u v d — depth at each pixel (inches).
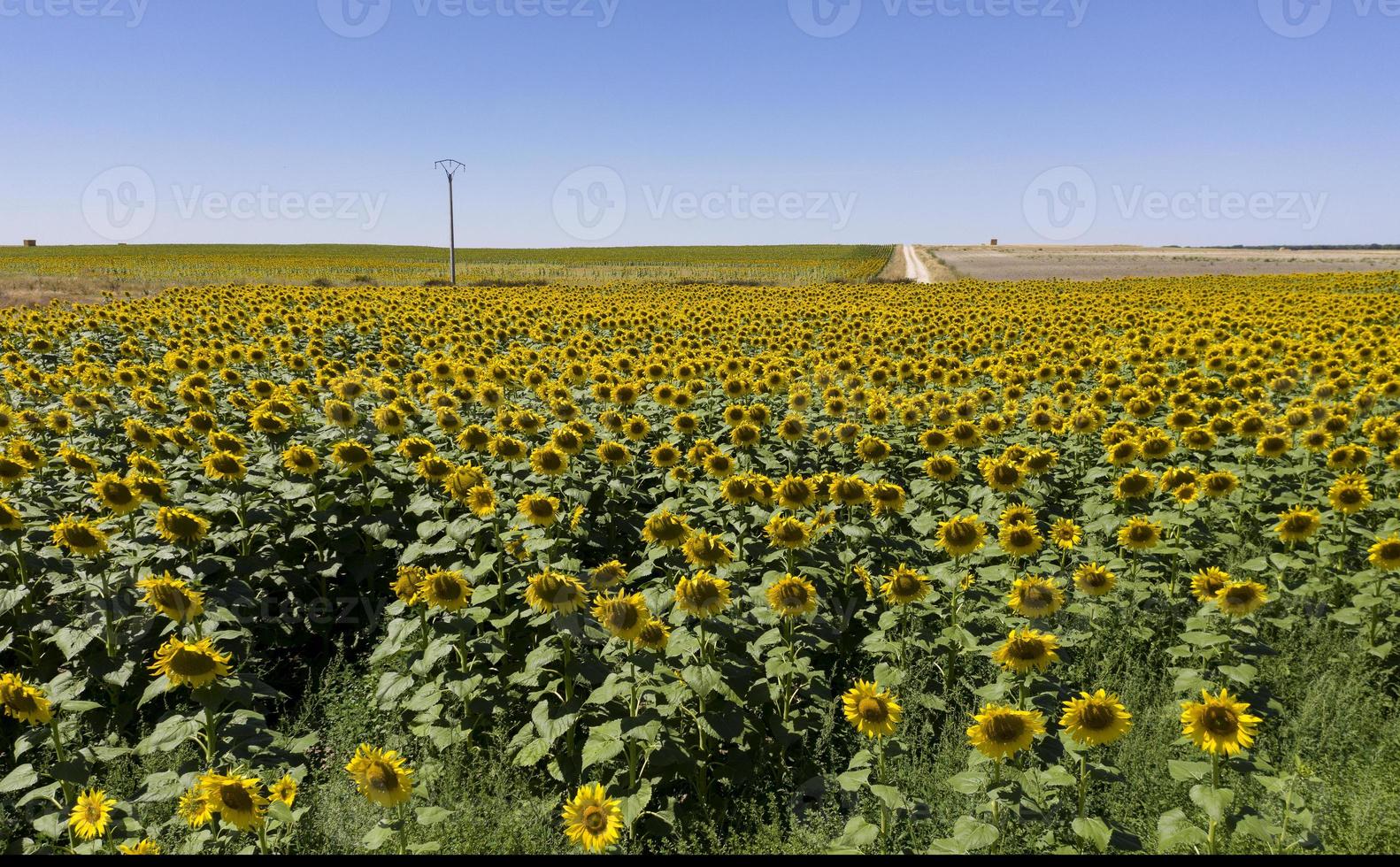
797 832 170.2
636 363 606.5
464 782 192.1
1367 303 1103.0
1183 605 253.9
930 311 1137.4
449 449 358.9
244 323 890.7
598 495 334.6
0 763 204.1
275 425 342.6
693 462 338.6
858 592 256.4
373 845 158.6
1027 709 187.0
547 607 193.3
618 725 179.2
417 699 199.2
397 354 662.5
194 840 155.3
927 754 195.6
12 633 228.5
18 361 566.3
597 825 151.9
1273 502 327.3
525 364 641.0
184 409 429.7
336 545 294.4
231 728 183.0
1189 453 378.9
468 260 4817.9
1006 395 470.0
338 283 2404.0
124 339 765.3
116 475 254.7
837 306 1284.4
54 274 2640.3
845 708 169.9
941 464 320.8
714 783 196.2
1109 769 168.1
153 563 249.9
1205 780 167.5
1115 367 575.2
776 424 434.6
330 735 220.1
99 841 153.3
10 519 219.1
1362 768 185.5
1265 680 219.9
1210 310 1087.0
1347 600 261.4
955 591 224.7
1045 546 294.0
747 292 1791.3
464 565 241.6
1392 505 293.7
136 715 221.8
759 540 276.8
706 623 198.5
